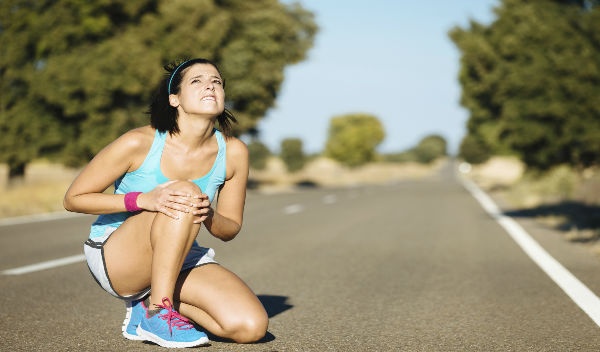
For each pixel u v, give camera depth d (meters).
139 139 3.62
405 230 12.25
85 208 3.61
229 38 31.02
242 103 31.69
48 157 25.16
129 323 3.95
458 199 23.34
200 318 3.74
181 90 3.57
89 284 6.42
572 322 4.84
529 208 17.30
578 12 13.59
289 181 43.12
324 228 12.63
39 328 4.50
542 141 14.08
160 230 3.51
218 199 4.03
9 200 18.22
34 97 23.84
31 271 7.28
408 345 4.13
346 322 4.79
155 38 24.52
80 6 23.73
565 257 8.45
